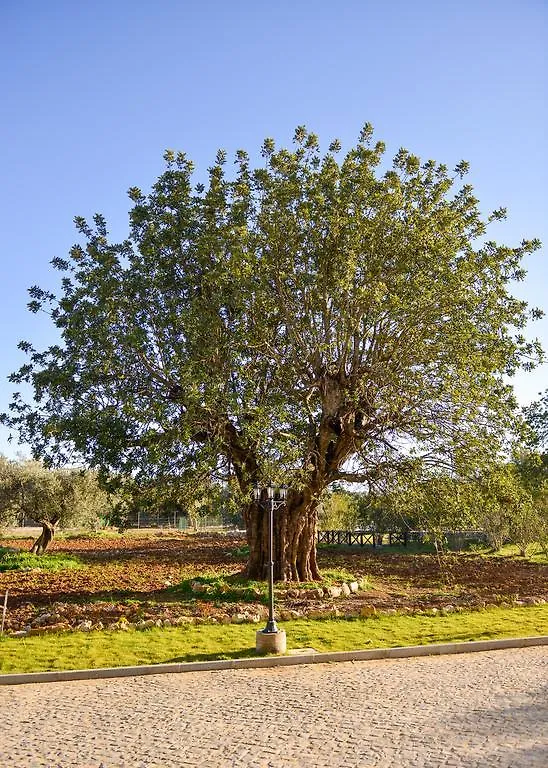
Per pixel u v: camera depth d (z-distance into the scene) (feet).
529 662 40.09
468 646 43.70
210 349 58.75
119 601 58.59
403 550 125.70
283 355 64.54
